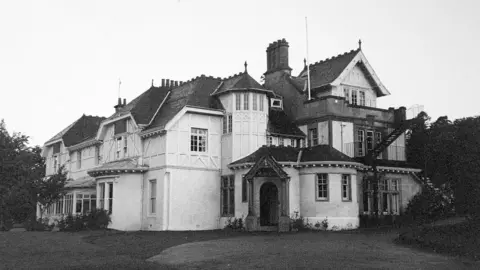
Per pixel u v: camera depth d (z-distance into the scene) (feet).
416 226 89.97
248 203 101.24
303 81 129.29
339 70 122.11
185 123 110.22
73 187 129.59
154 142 112.06
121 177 112.47
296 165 104.53
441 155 114.11
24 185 129.70
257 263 53.21
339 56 128.77
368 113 121.19
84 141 147.23
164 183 106.01
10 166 180.75
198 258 57.82
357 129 118.32
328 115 113.09
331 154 104.32
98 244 75.41
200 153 111.34
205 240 79.20
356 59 123.65
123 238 83.10
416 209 117.29
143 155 115.55
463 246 65.16
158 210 107.34
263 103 114.52
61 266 51.93
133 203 112.16
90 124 166.20
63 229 108.99
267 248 65.77
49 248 67.92
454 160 100.07
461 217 101.76
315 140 116.78
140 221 112.16
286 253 60.59
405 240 73.31
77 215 113.70
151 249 67.26
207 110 111.96
